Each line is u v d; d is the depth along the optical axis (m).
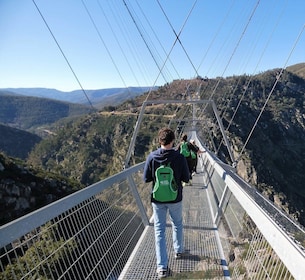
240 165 76.12
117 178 4.27
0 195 35.72
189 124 28.25
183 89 73.06
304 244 1.78
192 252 4.55
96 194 3.47
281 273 1.98
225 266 4.10
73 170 93.31
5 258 1.89
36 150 108.38
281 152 92.06
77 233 2.83
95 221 3.36
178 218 4.05
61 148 105.19
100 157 95.19
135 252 4.62
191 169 7.73
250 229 3.38
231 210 4.65
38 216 2.18
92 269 3.04
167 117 91.25
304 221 71.56
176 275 3.88
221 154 60.84
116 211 4.19
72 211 2.85
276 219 2.33
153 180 3.85
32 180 40.41
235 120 86.75
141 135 86.94
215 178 7.09
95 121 111.56
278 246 1.93
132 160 61.75
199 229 5.57
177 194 3.87
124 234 4.42
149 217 6.29
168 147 3.74
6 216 35.34
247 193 3.28
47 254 2.27
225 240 4.71
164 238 3.93
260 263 2.68
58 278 2.29
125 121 99.50
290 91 124.38
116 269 3.82
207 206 7.15
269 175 78.38
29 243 2.11
